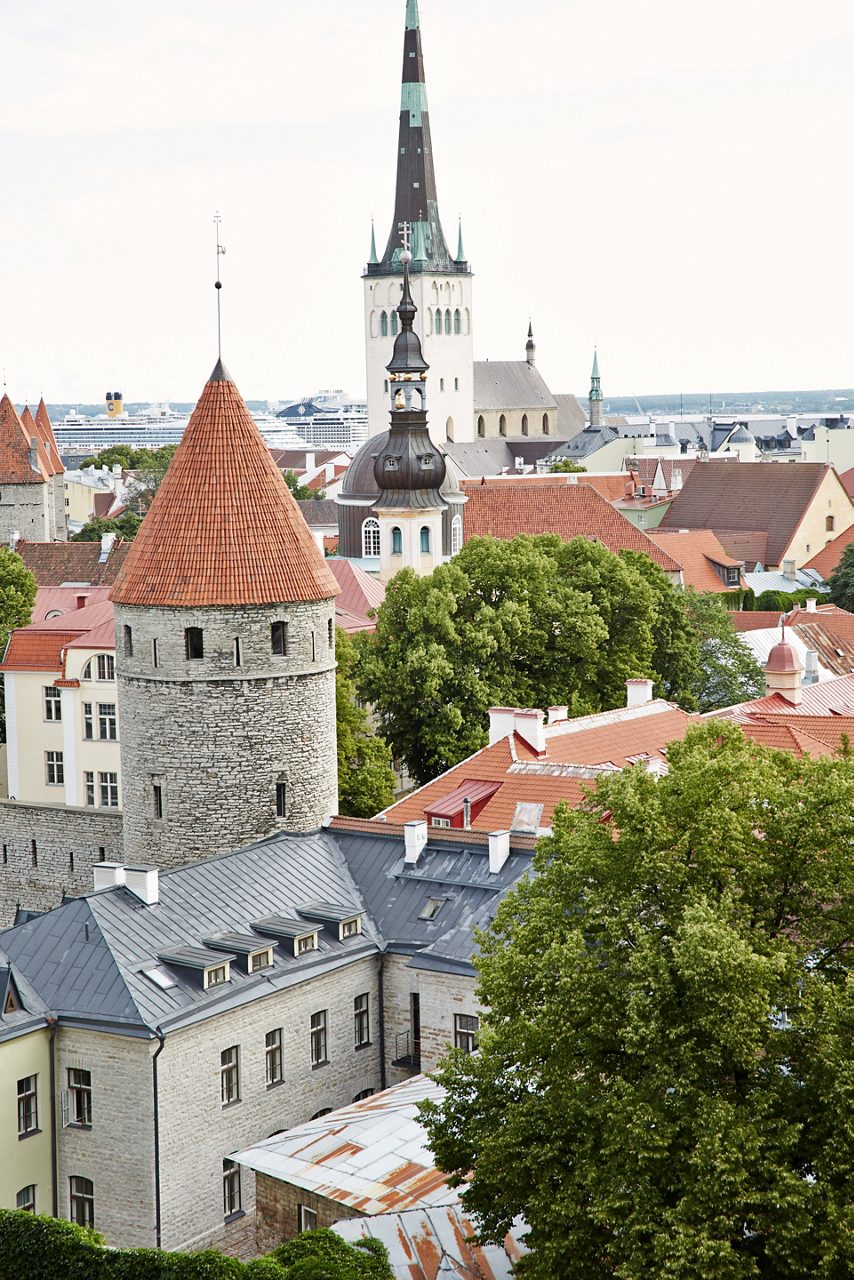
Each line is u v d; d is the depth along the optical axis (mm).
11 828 104062
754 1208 45188
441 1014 70625
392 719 117562
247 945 68688
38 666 124625
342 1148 61219
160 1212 64125
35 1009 65062
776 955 46031
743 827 50375
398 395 166125
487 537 129625
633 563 139500
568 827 54719
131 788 85000
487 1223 51469
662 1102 46406
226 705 82312
